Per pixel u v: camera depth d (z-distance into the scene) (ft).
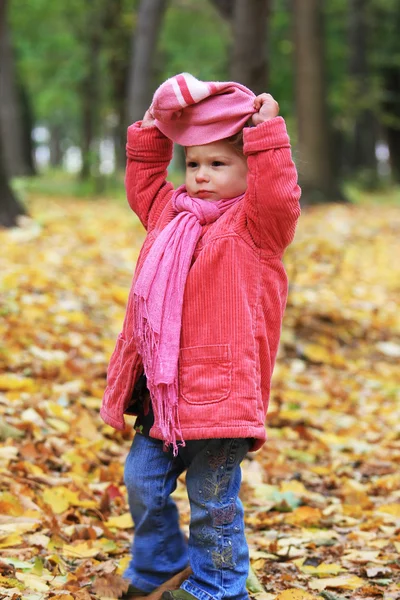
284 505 16.88
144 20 69.26
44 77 117.19
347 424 23.57
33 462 16.80
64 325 26.94
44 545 13.33
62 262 35.68
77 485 15.89
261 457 19.94
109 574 11.98
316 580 13.21
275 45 99.35
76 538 13.98
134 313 10.80
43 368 22.31
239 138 10.99
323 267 42.06
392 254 49.08
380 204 81.15
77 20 104.37
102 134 111.96
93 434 18.94
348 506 16.97
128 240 44.75
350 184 106.83
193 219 10.98
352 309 36.01
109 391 11.32
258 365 10.69
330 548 14.90
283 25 98.53
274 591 12.85
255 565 13.65
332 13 111.14
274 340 11.02
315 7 69.72
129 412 11.64
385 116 116.26
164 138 12.00
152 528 11.60
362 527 15.93
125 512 15.60
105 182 83.97
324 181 71.05
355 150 122.62
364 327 33.88
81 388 21.68
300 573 13.73
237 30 48.47
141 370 11.10
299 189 10.73
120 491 16.39
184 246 10.77
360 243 50.65
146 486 11.25
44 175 135.13
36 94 145.48
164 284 10.63
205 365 10.46
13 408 19.22
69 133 235.20
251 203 10.62
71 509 14.94
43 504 14.80
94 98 105.19
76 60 105.50
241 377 10.42
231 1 53.16
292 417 22.94
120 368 11.19
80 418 19.25
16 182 73.61
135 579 11.82
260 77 48.75
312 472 19.43
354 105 102.83
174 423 10.33
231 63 49.80
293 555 14.35
